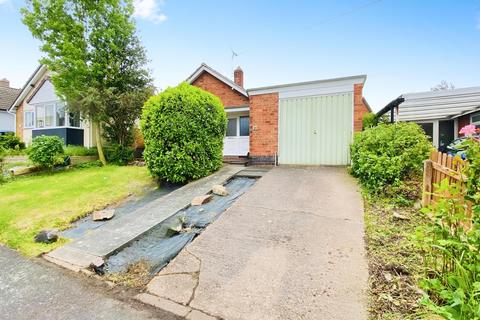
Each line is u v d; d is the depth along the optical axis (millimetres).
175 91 7445
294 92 9250
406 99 7137
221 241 3689
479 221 1947
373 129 6211
